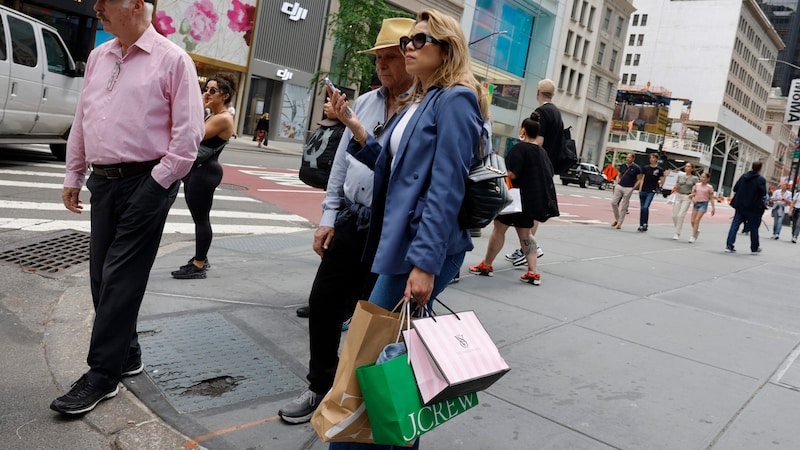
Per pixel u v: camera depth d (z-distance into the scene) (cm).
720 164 9512
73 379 319
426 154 222
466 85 224
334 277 285
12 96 964
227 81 487
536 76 4700
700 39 9819
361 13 2477
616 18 5638
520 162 598
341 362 209
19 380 314
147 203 284
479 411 321
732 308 617
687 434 314
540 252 737
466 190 223
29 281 479
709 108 8631
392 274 224
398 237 221
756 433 321
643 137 7325
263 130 2538
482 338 217
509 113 4509
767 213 4441
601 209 2173
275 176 1549
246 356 364
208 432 279
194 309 430
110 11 274
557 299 574
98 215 295
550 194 609
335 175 295
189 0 2531
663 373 400
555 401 342
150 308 423
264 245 692
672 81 10031
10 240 589
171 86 286
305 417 293
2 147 1283
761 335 519
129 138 283
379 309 218
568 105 5238
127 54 287
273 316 435
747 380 400
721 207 4066
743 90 10631
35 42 1014
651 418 330
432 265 210
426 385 198
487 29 4072
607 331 484
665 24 10044
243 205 1025
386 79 283
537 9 4484
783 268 1009
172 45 289
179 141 283
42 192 847
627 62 10394
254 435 279
